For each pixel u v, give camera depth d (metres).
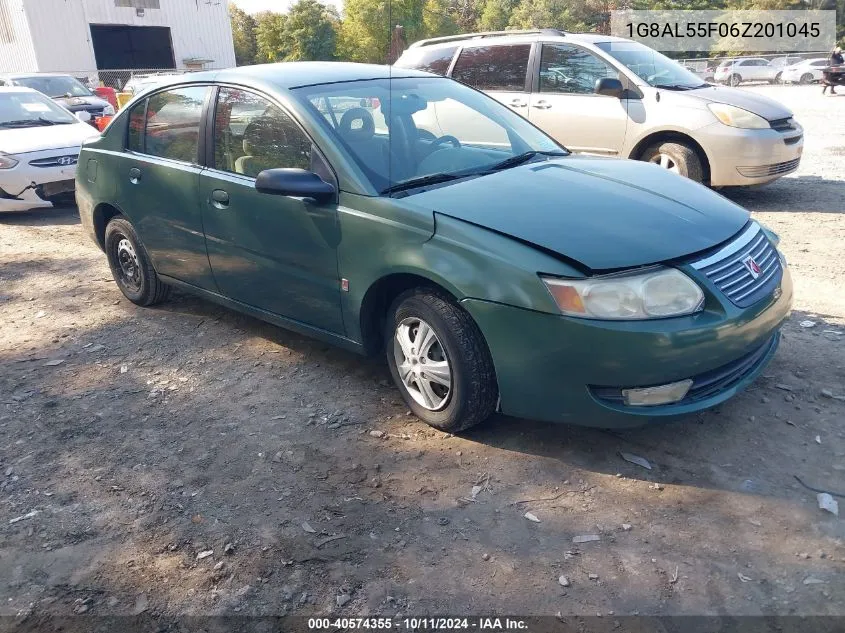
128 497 3.25
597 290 2.98
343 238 3.68
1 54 34.00
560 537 2.87
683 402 3.15
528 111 8.62
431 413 3.61
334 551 2.85
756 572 2.65
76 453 3.62
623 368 3.00
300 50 46.56
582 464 3.33
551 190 3.61
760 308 3.27
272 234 4.05
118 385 4.33
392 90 4.36
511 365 3.17
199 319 5.31
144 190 4.92
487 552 2.81
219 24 37.84
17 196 8.64
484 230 3.24
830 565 2.66
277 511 3.11
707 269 3.17
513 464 3.36
